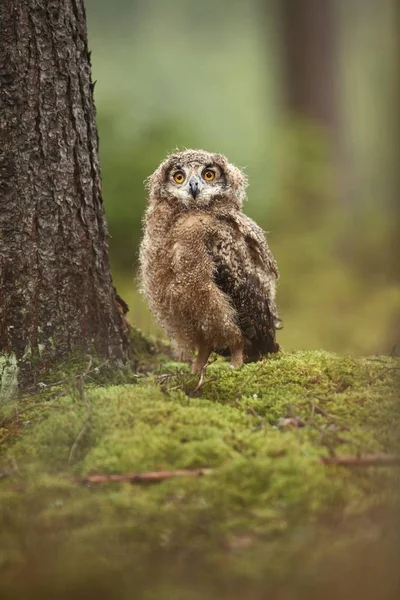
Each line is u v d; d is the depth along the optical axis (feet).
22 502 25.71
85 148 35.65
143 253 38.45
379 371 34.60
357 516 25.07
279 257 85.51
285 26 114.62
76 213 35.50
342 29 120.78
